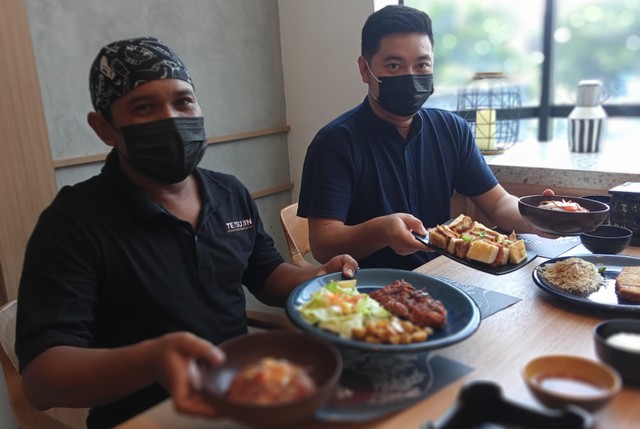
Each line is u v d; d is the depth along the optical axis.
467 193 1.85
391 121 1.68
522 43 2.67
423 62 1.58
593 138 2.32
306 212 1.66
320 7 2.52
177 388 0.64
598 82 2.30
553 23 2.58
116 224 1.09
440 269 1.30
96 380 0.80
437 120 1.78
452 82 2.72
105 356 0.83
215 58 2.42
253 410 0.59
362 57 1.67
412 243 1.26
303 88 2.70
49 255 1.02
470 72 2.72
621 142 2.56
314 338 0.72
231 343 0.72
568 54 2.62
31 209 1.82
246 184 2.66
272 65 2.70
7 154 1.74
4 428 1.82
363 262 1.66
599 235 1.40
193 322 1.14
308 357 0.72
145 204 1.10
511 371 0.80
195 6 2.31
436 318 0.88
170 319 1.12
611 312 0.99
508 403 0.62
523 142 2.76
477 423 0.63
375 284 1.09
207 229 1.19
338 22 2.48
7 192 1.75
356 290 1.02
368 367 0.81
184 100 1.13
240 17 2.51
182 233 1.15
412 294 0.96
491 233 1.29
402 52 1.54
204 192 1.23
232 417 0.60
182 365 0.68
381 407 0.71
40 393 0.91
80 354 0.88
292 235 1.81
